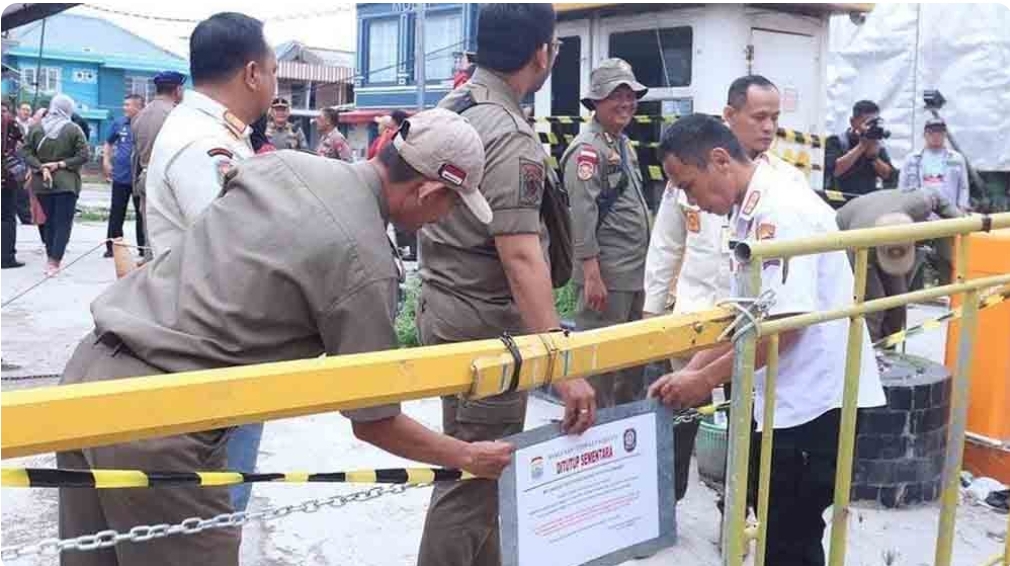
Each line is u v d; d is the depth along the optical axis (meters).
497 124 2.50
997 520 3.89
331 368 1.45
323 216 1.83
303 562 3.40
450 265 2.69
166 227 2.68
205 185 2.59
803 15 6.38
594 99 4.28
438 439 1.82
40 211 8.88
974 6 8.48
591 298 4.29
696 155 2.49
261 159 1.96
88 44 36.41
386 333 1.87
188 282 1.88
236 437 2.74
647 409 2.04
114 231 10.05
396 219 2.00
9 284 8.43
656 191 6.32
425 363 1.55
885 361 4.25
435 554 2.69
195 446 1.90
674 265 3.90
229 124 2.72
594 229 4.24
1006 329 4.08
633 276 4.39
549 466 1.87
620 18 6.55
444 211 2.02
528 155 2.51
